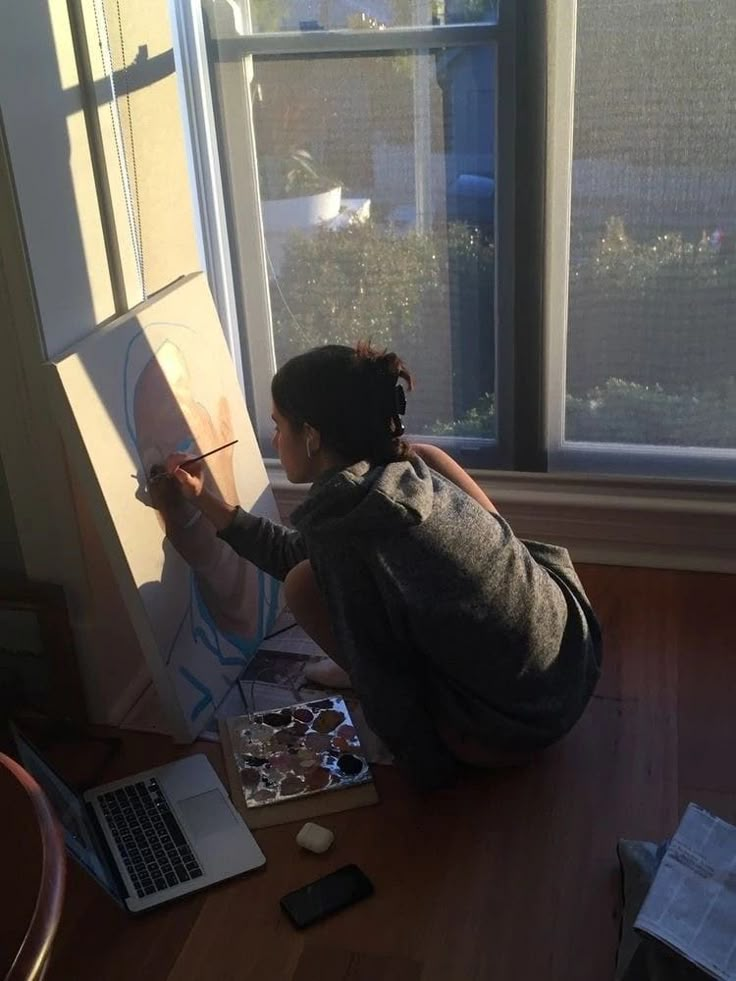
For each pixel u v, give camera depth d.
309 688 2.18
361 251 2.50
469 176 2.37
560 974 1.56
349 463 1.76
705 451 2.52
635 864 1.64
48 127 1.75
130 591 1.87
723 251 2.31
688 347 2.42
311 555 1.77
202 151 2.44
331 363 1.73
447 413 2.61
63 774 1.96
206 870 1.73
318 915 1.64
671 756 1.97
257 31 2.34
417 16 2.25
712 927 1.43
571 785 1.91
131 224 2.01
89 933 1.64
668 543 2.55
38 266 1.74
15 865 0.92
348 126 2.38
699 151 2.23
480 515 1.78
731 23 2.11
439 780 1.88
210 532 2.13
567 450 2.59
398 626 1.75
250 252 2.55
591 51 2.19
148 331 1.99
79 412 1.76
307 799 1.88
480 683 1.80
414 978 1.56
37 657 2.08
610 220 2.33
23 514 1.96
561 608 1.87
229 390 2.26
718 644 2.29
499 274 2.44
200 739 2.04
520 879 1.72
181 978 1.57
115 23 1.90
